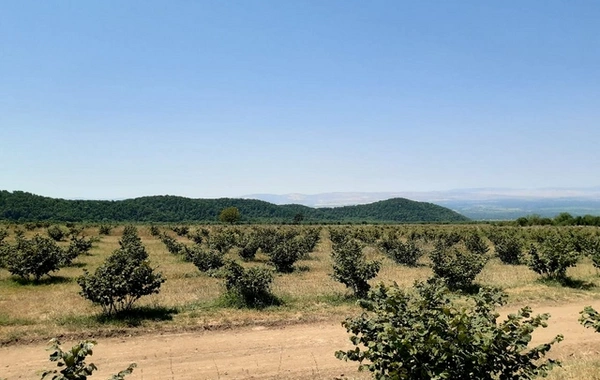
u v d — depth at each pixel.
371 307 5.72
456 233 46.75
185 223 116.75
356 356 5.38
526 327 4.99
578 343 12.36
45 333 12.64
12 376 9.69
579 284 20.97
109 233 65.81
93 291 14.05
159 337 12.80
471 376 4.74
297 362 10.81
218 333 13.31
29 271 22.16
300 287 20.00
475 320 5.13
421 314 5.16
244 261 31.72
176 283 21.81
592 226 77.31
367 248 41.19
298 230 60.75
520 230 60.12
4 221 84.50
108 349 11.65
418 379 4.79
